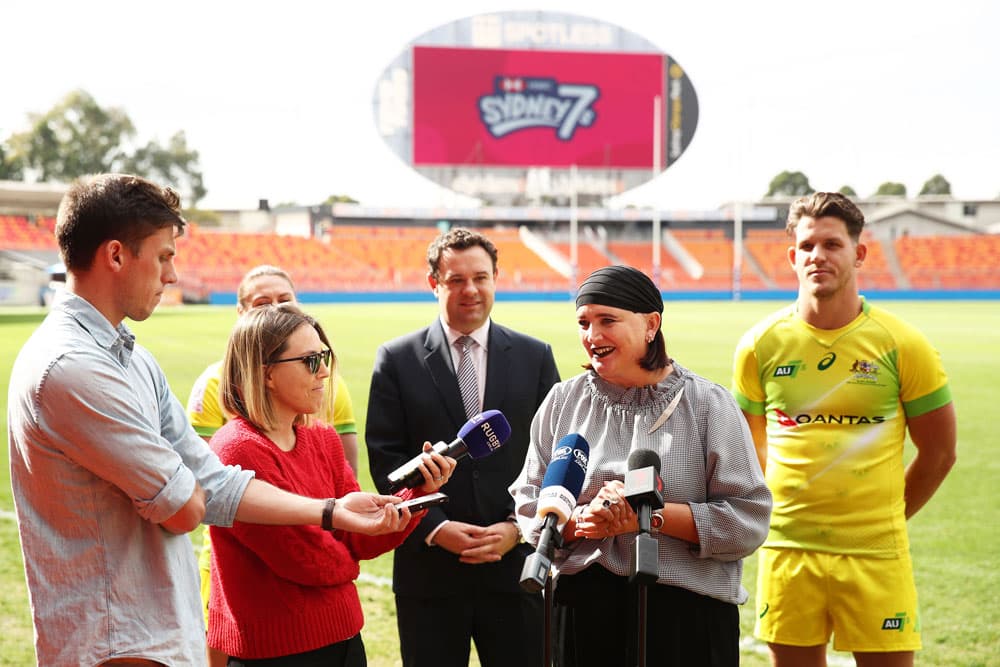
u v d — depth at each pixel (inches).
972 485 336.5
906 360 139.6
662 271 2268.7
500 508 147.7
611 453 110.2
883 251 2324.1
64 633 89.5
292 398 112.8
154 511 90.4
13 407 91.3
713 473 108.1
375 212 2299.5
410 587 144.4
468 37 2100.1
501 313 1437.0
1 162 2513.5
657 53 2129.7
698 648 106.3
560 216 2297.0
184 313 1423.5
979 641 191.8
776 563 144.2
